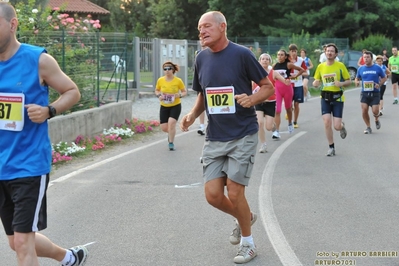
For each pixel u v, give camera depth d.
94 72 17.48
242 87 6.52
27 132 5.23
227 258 6.78
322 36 55.44
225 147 6.51
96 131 16.56
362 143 15.76
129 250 7.08
